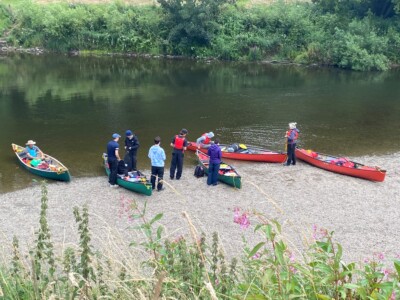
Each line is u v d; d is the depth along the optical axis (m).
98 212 13.22
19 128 22.70
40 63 42.38
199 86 33.84
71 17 47.91
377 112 27.14
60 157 18.59
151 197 14.44
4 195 14.61
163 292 4.02
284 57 45.66
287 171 17.20
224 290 4.19
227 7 48.53
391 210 14.10
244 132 22.70
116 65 42.34
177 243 4.83
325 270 3.93
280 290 3.77
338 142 21.52
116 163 15.04
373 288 3.77
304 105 28.50
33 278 4.25
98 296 4.07
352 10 47.44
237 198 14.57
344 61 41.81
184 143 15.62
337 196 15.04
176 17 47.12
